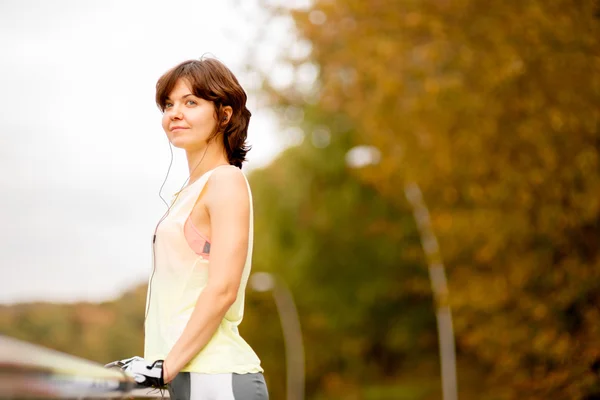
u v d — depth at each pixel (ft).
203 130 9.94
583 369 49.88
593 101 47.70
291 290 138.92
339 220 123.54
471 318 67.82
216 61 10.21
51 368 4.85
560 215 51.08
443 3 54.19
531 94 50.19
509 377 61.57
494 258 62.54
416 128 66.85
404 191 96.32
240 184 9.50
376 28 59.77
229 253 9.09
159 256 9.50
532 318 56.39
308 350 148.46
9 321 211.61
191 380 9.04
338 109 72.28
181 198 9.84
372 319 140.56
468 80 56.39
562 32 46.19
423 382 137.49
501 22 50.88
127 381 8.13
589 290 51.37
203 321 8.84
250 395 9.14
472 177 63.31
